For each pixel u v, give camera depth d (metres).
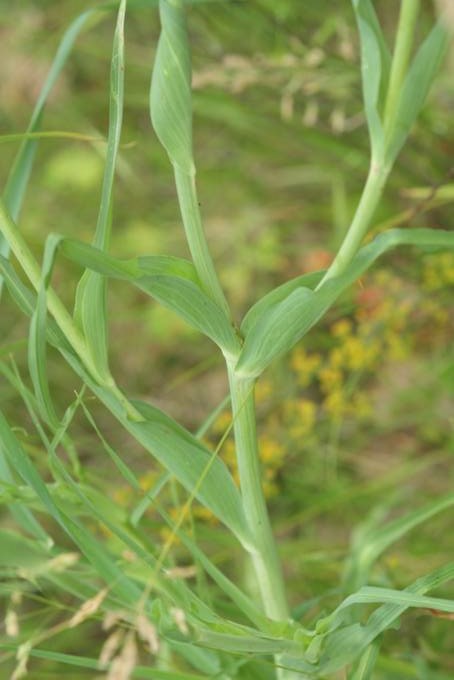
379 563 0.88
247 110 1.16
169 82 0.64
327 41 1.21
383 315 1.02
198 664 0.74
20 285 0.66
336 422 1.03
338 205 1.16
